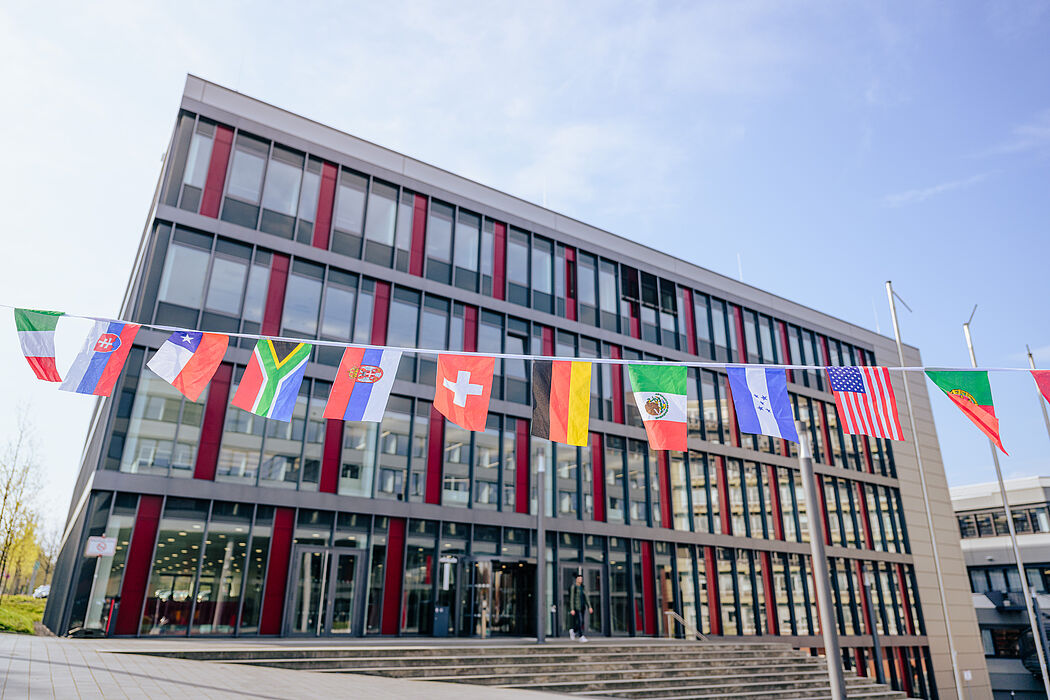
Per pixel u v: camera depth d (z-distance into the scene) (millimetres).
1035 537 44250
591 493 24203
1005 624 43344
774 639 26734
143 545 16062
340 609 18391
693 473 27156
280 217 20422
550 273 26156
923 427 37469
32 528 36688
